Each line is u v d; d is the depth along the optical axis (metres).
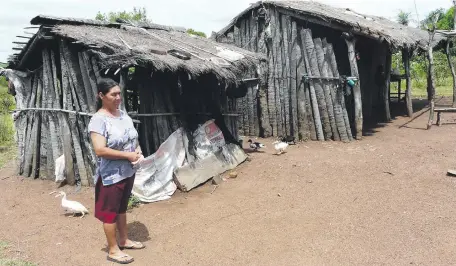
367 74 13.65
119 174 4.46
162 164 7.15
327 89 10.33
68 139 7.60
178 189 7.13
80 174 7.55
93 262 4.74
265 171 7.93
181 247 5.05
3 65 8.85
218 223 5.71
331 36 11.40
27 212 6.49
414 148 9.18
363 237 5.07
